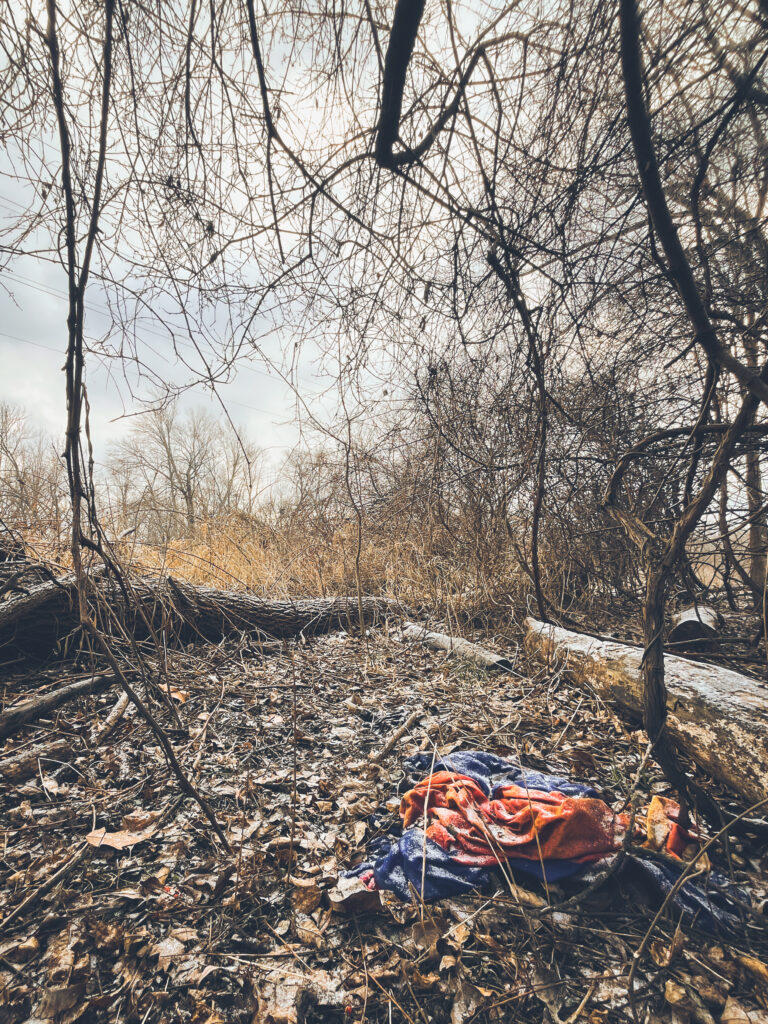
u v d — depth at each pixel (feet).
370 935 6.03
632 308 10.06
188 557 22.97
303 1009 5.21
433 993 5.39
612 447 13.48
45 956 5.66
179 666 13.29
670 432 8.13
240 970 5.57
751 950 5.76
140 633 13.78
